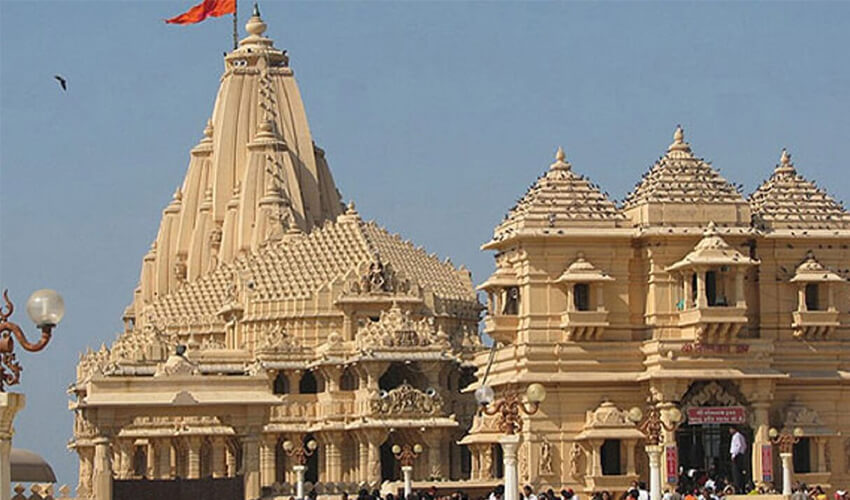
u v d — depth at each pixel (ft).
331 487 404.36
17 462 312.71
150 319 562.66
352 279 484.74
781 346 328.08
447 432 447.01
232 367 481.87
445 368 457.27
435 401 446.60
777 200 337.11
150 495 331.36
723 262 317.63
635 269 327.67
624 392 322.34
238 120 611.47
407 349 451.12
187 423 468.34
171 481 331.57
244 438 343.67
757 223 332.60
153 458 481.05
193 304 550.77
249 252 568.82
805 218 334.24
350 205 519.19
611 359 321.93
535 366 320.29
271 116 600.80
